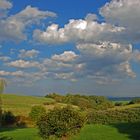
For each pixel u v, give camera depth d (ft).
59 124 143.02
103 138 221.05
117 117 348.18
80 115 147.02
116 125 311.06
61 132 144.05
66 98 519.19
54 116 145.38
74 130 146.41
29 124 335.47
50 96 547.90
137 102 501.15
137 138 223.51
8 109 375.45
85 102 499.10
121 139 218.79
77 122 145.48
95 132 250.37
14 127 321.93
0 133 254.88
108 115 349.82
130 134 241.55
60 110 146.51
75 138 208.74
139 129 268.41
